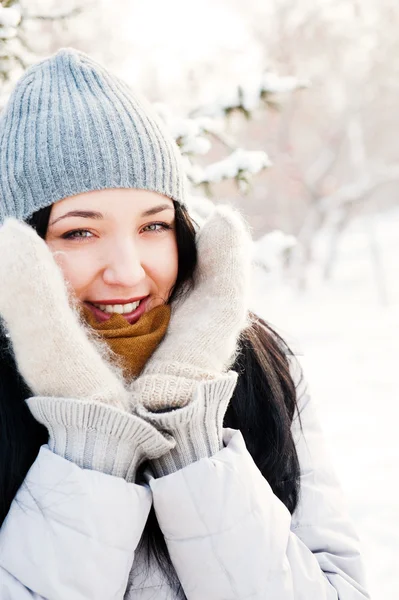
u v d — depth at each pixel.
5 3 2.45
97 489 1.18
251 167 2.59
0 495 1.31
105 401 1.23
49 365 1.23
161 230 1.41
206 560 1.20
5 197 1.34
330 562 1.34
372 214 13.09
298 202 16.03
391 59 13.89
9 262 1.21
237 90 2.62
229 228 1.46
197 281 1.50
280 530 1.24
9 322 1.24
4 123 1.37
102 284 1.34
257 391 1.52
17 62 2.55
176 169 1.40
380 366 6.92
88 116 1.30
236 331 1.43
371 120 17.12
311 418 1.63
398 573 2.91
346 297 11.80
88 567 1.15
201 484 1.22
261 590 1.19
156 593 1.30
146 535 1.34
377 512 3.53
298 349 1.82
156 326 1.41
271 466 1.46
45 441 1.40
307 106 15.04
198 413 1.27
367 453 4.46
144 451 1.25
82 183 1.29
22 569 1.15
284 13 12.73
